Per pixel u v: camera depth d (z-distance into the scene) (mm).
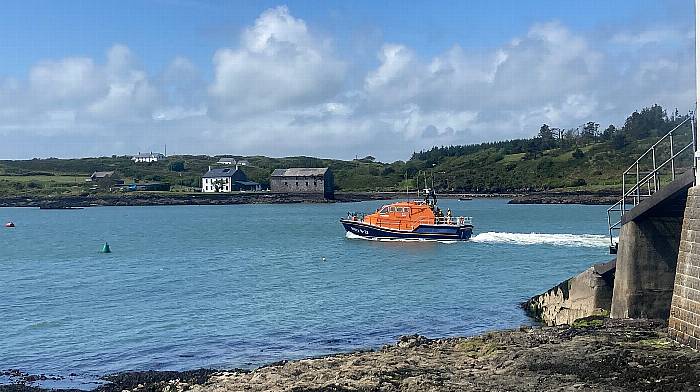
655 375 15203
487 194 192250
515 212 126562
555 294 28344
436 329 28078
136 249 64938
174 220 117812
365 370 17625
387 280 41906
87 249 65438
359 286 39656
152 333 27922
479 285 39344
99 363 23594
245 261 53438
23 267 51156
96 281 42906
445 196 193625
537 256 53000
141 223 110188
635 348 17688
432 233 65438
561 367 16422
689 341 17406
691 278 17406
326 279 42750
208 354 24578
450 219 67062
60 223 112375
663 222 22172
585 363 16562
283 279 43000
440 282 40688
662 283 22141
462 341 21266
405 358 19172
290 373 18406
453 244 63094
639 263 22203
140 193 193750
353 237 71625
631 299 22297
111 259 56156
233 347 25547
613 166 186750
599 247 58875
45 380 21406
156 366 23156
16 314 31938
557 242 63375
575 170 192625
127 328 28844
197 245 68562
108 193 194125
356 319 30188
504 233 73000
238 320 30188
